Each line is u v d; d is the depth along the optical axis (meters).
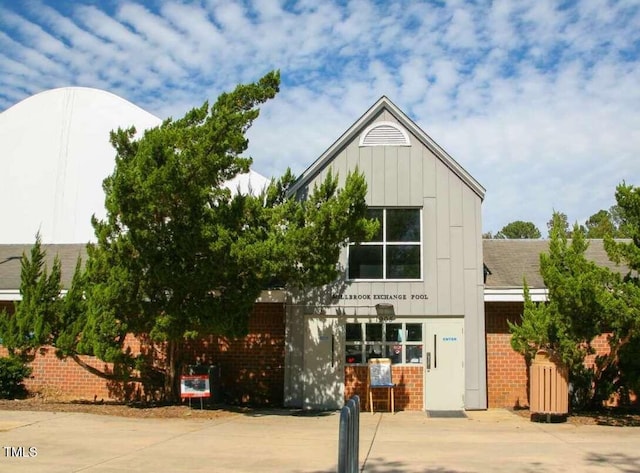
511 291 17.05
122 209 13.21
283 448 10.59
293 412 16.08
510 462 9.70
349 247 17.45
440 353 17.00
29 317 14.87
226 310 14.46
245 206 14.51
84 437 11.12
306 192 17.47
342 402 16.92
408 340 17.12
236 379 17.73
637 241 13.88
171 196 13.16
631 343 14.54
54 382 17.91
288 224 14.78
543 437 12.15
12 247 23.06
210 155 13.34
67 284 18.70
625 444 11.35
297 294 17.30
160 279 13.85
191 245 13.54
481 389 16.77
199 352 17.88
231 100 14.22
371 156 17.66
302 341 17.14
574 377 15.69
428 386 16.91
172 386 15.90
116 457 9.54
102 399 17.64
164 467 8.95
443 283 17.16
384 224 17.50
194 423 13.34
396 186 17.52
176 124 14.40
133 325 14.56
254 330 17.91
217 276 14.22
